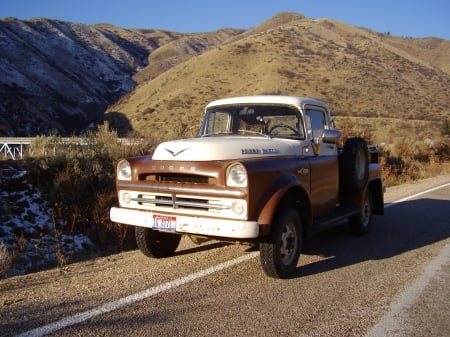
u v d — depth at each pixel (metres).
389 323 4.49
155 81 116.56
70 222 9.01
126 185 5.84
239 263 6.34
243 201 5.08
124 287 5.38
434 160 24.44
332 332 4.27
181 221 5.38
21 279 5.86
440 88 99.69
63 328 4.26
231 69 104.06
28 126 94.06
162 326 4.32
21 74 118.31
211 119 7.18
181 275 5.83
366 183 7.82
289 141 6.38
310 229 6.16
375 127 55.19
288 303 4.93
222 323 4.40
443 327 4.43
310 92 83.00
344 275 5.95
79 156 10.62
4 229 8.27
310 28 132.12
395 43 199.38
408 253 7.12
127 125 88.00
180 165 5.40
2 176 9.48
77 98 130.88
